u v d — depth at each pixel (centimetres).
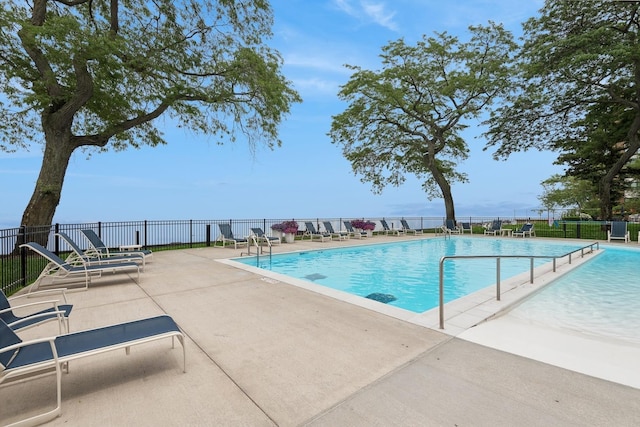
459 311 470
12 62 1200
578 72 2028
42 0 1212
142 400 243
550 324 465
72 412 228
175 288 618
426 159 2697
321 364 301
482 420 214
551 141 2550
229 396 248
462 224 2445
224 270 807
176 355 323
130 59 1259
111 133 1382
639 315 518
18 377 225
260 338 368
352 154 2781
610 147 2356
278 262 1108
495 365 296
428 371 285
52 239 1095
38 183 1175
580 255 1123
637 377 273
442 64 2459
